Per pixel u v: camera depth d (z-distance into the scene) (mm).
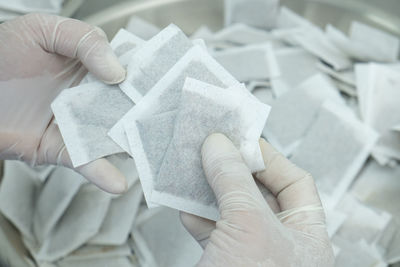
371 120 385
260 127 255
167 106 258
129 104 264
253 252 234
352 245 347
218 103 250
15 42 276
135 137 256
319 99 394
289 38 449
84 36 270
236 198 242
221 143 248
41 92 286
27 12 381
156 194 251
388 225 359
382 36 420
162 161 252
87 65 269
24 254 327
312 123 386
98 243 342
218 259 236
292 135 385
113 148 260
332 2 455
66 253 334
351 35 446
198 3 456
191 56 263
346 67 423
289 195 268
